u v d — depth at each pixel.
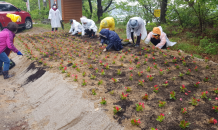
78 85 4.04
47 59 6.16
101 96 3.55
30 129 3.28
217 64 4.96
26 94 4.58
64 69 4.91
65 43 8.28
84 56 6.21
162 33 6.43
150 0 10.54
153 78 4.27
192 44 7.80
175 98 3.36
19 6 28.17
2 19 10.29
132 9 11.34
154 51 6.24
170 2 9.55
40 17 19.00
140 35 6.57
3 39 5.13
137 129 2.66
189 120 2.79
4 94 4.62
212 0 7.26
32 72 5.49
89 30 8.95
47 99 4.01
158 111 3.04
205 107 3.09
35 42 8.66
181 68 4.78
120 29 11.73
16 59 7.05
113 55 6.10
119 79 4.29
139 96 3.52
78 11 17.19
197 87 3.77
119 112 3.04
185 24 9.64
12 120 3.57
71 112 3.32
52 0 17.39
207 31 8.70
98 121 2.94
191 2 8.25
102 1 17.39
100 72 4.75
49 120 3.40
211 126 2.63
